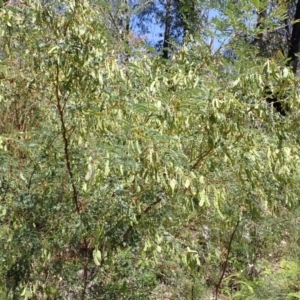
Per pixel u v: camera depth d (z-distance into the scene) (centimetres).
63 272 219
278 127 179
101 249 215
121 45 224
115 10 265
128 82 186
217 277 323
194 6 240
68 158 196
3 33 187
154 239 192
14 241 202
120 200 184
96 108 182
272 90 179
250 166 192
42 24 181
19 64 228
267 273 346
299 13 793
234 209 222
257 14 197
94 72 175
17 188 210
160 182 168
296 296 316
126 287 212
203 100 169
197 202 185
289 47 757
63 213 205
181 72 199
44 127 219
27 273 204
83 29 176
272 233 289
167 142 163
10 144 225
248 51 205
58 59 173
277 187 210
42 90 214
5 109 280
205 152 190
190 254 192
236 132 180
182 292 278
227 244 294
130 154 158
